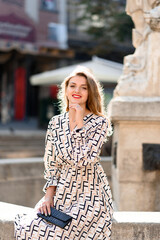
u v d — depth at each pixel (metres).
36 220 1.88
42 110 12.37
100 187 1.96
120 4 15.26
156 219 2.27
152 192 3.63
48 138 2.03
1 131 10.57
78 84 1.99
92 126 1.95
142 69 3.68
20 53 17.12
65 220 1.83
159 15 3.44
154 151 3.56
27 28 16.86
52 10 17.61
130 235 2.21
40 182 4.76
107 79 9.70
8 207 2.41
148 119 3.47
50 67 20.05
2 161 4.71
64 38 18.16
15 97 18.56
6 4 16.11
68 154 1.89
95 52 16.47
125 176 3.62
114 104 3.48
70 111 1.96
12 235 2.16
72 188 1.92
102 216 1.91
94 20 15.34
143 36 3.75
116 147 3.83
